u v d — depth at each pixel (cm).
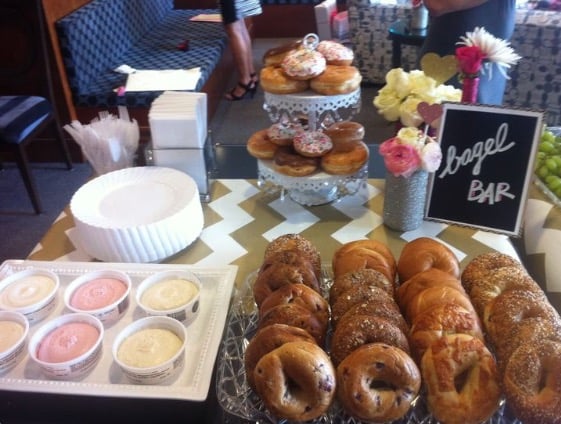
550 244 109
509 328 75
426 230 114
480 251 107
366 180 130
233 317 91
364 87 378
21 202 257
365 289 81
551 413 65
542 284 107
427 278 84
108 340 88
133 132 130
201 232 115
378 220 118
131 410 80
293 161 115
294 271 85
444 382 69
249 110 349
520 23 262
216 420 79
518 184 104
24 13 236
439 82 113
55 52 255
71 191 263
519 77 280
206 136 128
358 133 123
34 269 98
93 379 81
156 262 107
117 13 303
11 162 292
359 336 72
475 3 161
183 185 115
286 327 73
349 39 379
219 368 82
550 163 122
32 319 90
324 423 72
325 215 121
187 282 94
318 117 135
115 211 108
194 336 88
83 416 80
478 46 107
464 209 109
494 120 103
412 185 106
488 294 83
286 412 67
